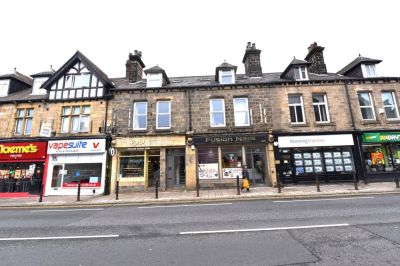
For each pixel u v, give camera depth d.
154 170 14.77
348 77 15.85
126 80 18.44
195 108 15.09
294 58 16.27
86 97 15.59
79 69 16.19
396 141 14.20
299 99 15.26
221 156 14.57
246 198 10.70
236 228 5.86
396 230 5.25
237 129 14.67
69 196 13.59
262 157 14.59
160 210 8.75
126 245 4.93
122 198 11.90
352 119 14.55
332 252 4.15
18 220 7.79
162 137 14.62
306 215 6.95
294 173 14.09
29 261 4.25
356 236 4.93
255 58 17.16
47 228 6.57
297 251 4.25
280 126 14.62
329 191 11.25
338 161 14.29
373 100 15.02
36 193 14.40
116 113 15.16
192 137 14.47
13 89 17.81
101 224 6.85
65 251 4.70
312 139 14.20
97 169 14.72
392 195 9.99
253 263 3.83
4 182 14.66
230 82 15.82
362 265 3.62
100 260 4.20
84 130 15.45
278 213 7.38
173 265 3.88
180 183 14.68
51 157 14.77
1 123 15.53
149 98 15.36
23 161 14.63
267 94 15.10
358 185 13.01
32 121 15.51
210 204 9.66
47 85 15.89
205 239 5.12
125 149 14.68
